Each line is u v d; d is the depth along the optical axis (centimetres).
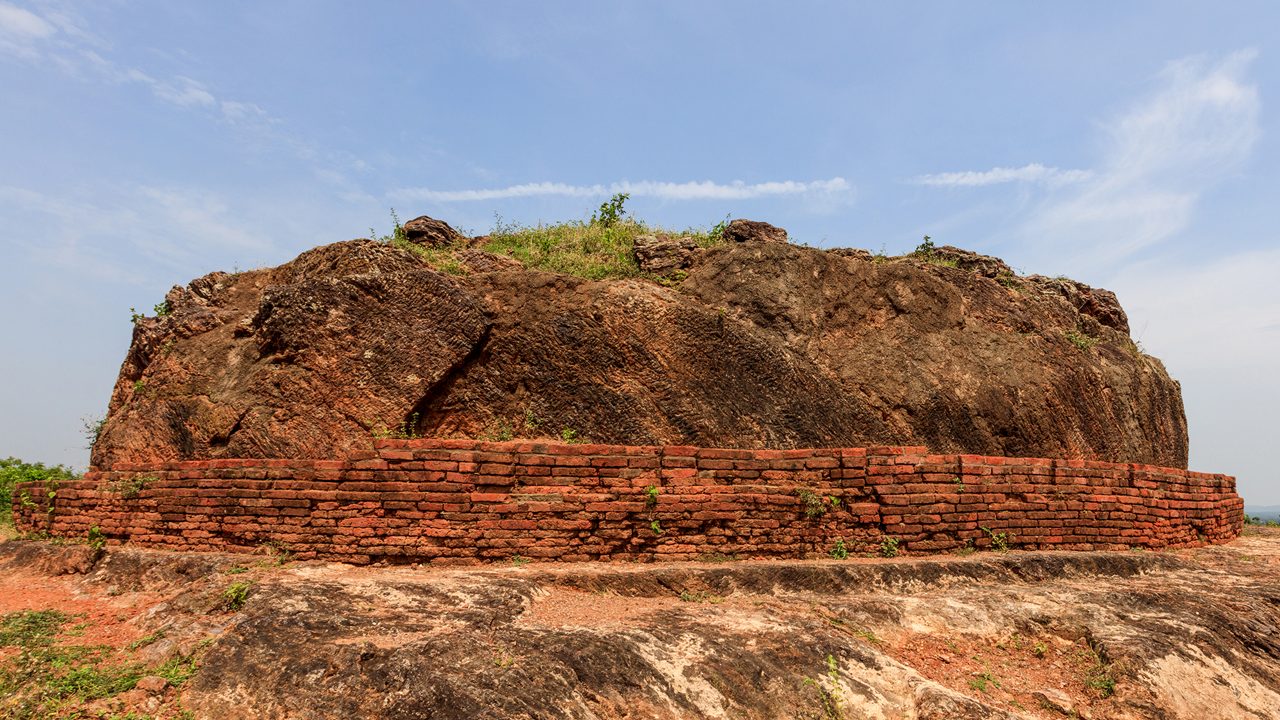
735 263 1477
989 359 1576
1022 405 1543
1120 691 770
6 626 811
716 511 1026
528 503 987
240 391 1279
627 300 1367
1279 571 1145
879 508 1066
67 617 853
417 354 1288
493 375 1337
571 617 795
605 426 1297
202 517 1034
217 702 633
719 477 1050
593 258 1602
